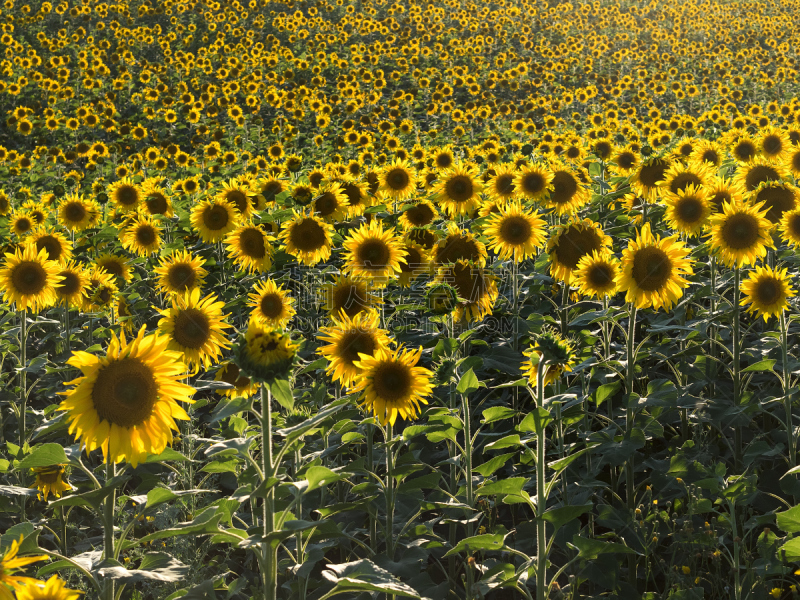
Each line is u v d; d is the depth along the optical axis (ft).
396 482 13.41
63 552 14.70
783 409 17.29
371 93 75.46
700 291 17.60
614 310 15.83
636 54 99.40
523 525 14.25
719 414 15.53
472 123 60.70
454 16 120.37
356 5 130.00
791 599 13.01
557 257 17.70
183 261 20.77
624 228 23.11
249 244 23.16
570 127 59.31
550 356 11.48
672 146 38.63
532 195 22.15
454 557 13.92
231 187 27.99
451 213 24.89
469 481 13.69
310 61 95.86
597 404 13.89
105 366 9.07
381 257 16.69
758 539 12.66
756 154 26.45
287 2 123.95
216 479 16.83
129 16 113.50
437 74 86.48
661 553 14.82
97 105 73.97
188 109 73.77
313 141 59.82
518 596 13.98
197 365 13.17
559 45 105.40
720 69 85.71
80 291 21.80
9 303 18.61
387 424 13.00
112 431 9.10
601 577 12.46
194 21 112.98
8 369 24.26
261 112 78.48
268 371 8.91
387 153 49.37
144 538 9.61
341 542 14.33
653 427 14.49
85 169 57.57
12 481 16.96
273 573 9.71
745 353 17.16
